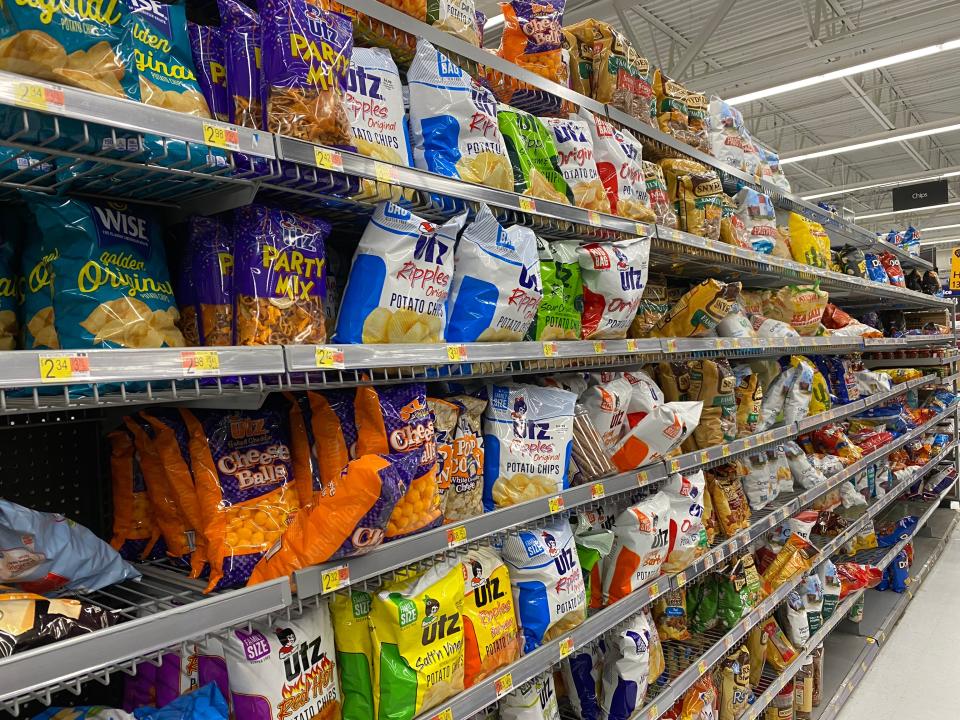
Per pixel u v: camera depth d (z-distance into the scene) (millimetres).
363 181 1356
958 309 7344
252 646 1174
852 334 3949
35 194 1044
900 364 6207
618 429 2127
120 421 1448
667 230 2268
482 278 1567
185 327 1248
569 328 1915
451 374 1708
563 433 1836
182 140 978
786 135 12867
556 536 1807
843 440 3979
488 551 1664
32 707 1312
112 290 1057
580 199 1984
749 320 2992
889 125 11094
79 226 1038
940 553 5898
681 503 2318
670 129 2639
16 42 851
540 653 1672
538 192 1827
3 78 796
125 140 979
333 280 1625
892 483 4996
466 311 1559
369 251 1362
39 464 1404
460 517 1606
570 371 2189
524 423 1784
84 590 1107
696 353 2783
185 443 1308
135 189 1224
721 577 2686
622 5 6102
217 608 1012
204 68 1189
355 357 1259
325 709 1284
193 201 1311
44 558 1030
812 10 7816
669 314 2467
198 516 1281
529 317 1704
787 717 3025
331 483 1205
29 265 1098
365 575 1235
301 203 1451
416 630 1351
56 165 1039
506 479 1739
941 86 10859
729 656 2674
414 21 1566
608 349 1979
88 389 1047
